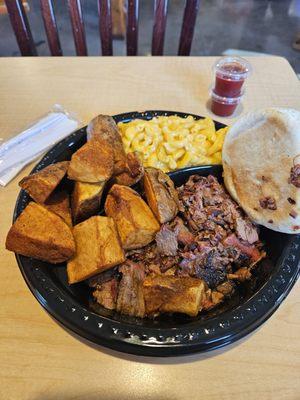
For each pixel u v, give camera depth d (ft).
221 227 0.92
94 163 0.86
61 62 1.53
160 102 1.37
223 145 1.00
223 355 0.73
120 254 0.78
